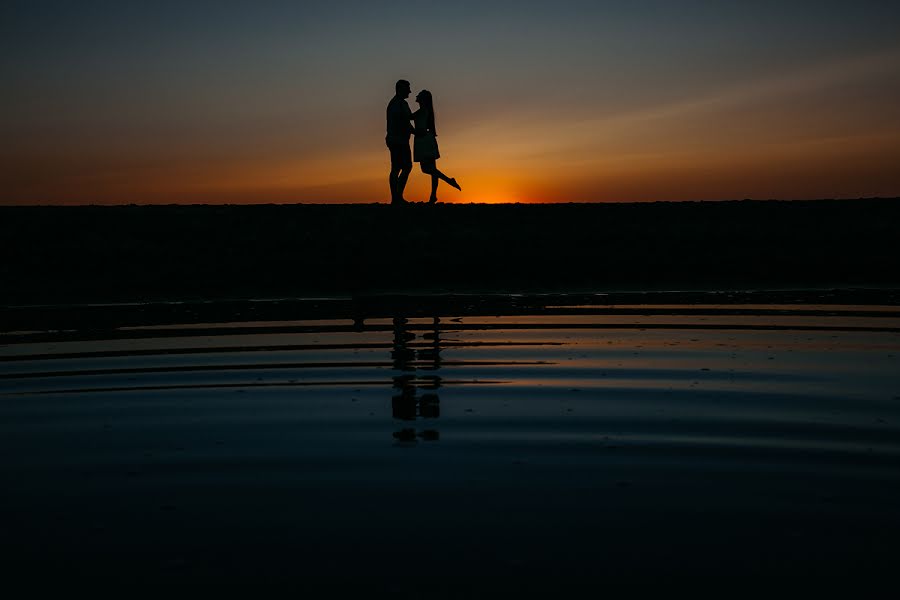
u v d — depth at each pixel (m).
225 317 8.80
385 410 5.16
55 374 6.16
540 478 4.01
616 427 4.80
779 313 8.78
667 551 3.28
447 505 3.70
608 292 10.38
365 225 12.95
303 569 3.14
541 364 6.39
